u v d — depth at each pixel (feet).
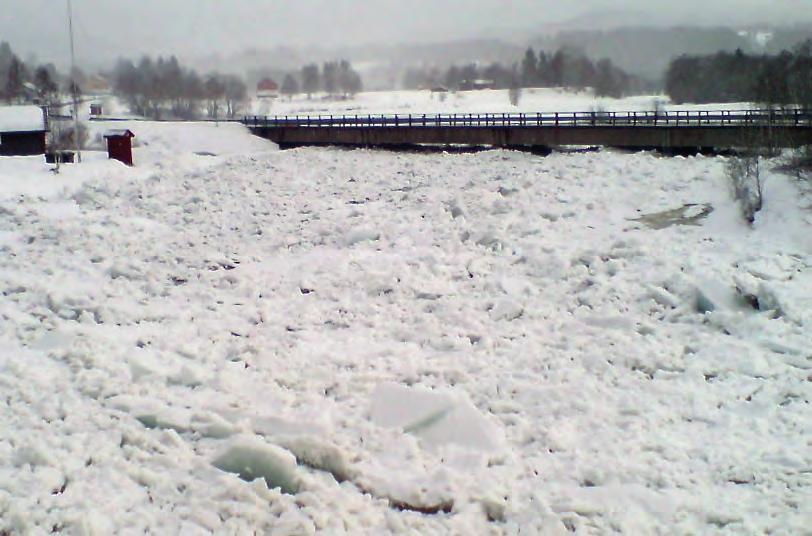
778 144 104.32
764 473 30.50
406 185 112.98
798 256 62.59
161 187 111.34
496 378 40.98
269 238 79.05
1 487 26.91
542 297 56.29
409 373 40.98
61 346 43.21
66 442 30.60
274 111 357.82
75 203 97.45
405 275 61.36
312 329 50.03
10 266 62.64
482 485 29.32
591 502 28.35
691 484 29.94
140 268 63.72
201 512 26.32
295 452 30.48
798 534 26.08
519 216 82.64
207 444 31.63
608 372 41.91
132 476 28.66
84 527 24.79
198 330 48.73
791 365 42.32
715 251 64.44
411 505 28.45
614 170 109.81
